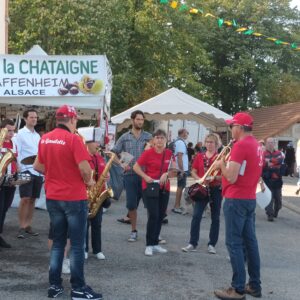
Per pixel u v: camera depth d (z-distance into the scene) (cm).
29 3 2334
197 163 761
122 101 2712
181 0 3067
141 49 2952
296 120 3067
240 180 536
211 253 752
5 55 977
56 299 516
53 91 993
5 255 690
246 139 539
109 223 968
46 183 514
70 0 2236
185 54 3228
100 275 615
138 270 645
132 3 2859
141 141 812
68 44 2295
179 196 1138
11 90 982
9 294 530
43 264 650
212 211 750
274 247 836
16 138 782
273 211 1156
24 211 794
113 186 1029
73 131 517
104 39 2352
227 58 3928
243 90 4075
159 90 2912
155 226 722
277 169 1154
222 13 3784
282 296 570
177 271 649
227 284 599
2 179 659
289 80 3922
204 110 1341
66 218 508
